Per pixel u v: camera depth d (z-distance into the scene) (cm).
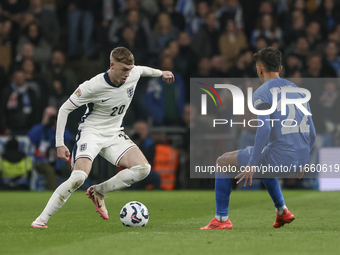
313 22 5731
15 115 4606
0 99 5041
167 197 3600
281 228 1836
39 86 4731
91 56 5453
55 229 1798
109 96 1934
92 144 1941
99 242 1435
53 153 4269
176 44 5159
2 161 4253
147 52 5197
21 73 4625
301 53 5466
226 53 5522
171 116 4731
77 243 1423
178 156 4462
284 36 5691
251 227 1880
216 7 5931
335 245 1366
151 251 1278
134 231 1731
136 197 3594
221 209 1814
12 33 5366
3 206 2942
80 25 5431
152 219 2214
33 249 1330
